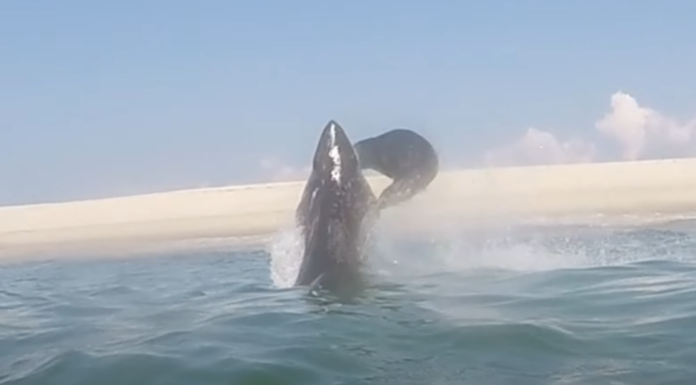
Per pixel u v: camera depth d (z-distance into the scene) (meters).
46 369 8.54
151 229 38.44
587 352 8.45
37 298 15.26
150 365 8.34
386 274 12.71
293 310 10.71
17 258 31.03
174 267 21.38
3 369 8.90
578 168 48.03
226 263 21.53
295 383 7.67
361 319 10.01
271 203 45.50
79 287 16.94
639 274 13.20
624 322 9.66
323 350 8.66
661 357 8.21
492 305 10.76
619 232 25.33
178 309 12.10
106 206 49.69
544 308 10.57
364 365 8.15
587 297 11.23
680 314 9.98
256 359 8.36
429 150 12.22
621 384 7.39
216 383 7.74
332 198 11.95
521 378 7.64
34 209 50.97
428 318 9.98
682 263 14.55
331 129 12.30
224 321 10.33
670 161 49.47
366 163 12.29
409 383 7.59
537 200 37.47
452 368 8.00
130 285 16.55
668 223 28.17
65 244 35.22
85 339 10.21
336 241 11.87
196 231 35.66
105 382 7.98
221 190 51.88
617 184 42.69
